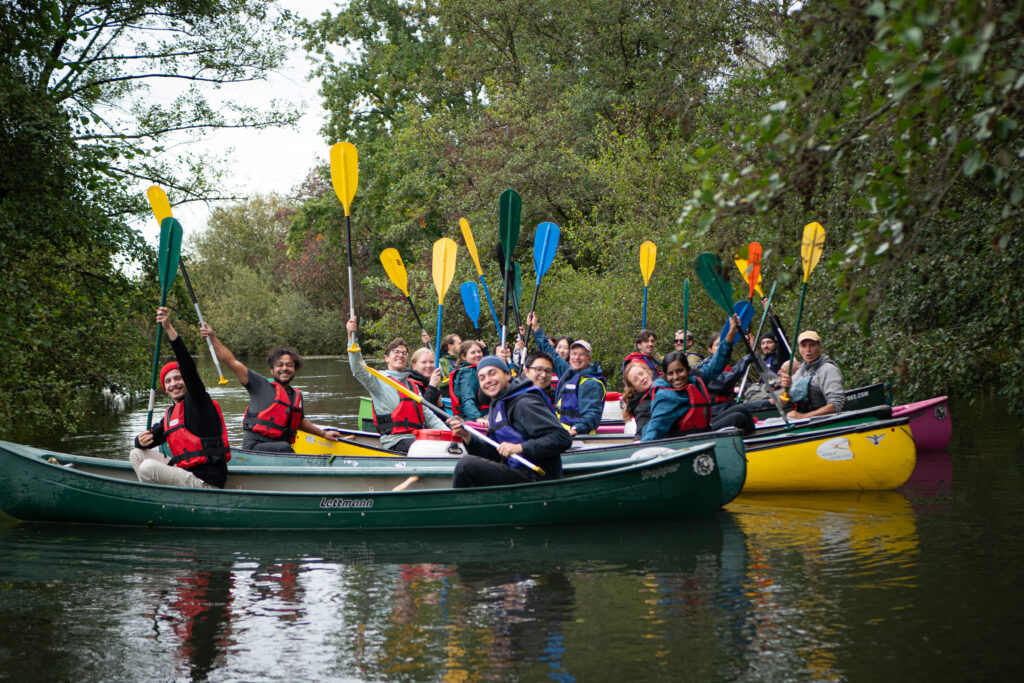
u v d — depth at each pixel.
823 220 6.34
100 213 10.01
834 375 7.27
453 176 19.28
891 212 2.94
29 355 9.44
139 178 11.82
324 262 34.91
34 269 9.66
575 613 3.65
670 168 13.13
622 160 14.11
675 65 17.53
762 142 2.88
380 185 23.61
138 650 3.30
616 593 3.92
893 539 4.79
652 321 12.57
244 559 4.66
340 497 5.26
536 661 3.13
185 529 5.38
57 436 10.34
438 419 6.76
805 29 3.14
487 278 16.73
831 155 2.80
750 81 9.17
